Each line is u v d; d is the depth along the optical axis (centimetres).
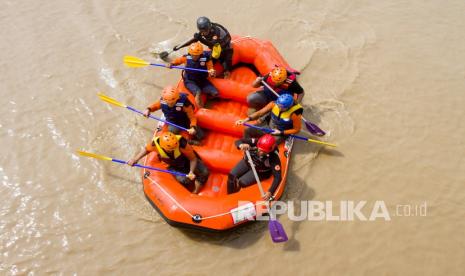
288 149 522
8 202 497
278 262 461
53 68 654
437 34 748
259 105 561
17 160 538
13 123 578
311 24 754
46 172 526
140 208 495
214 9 773
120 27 729
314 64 684
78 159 539
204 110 541
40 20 732
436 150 575
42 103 605
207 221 449
